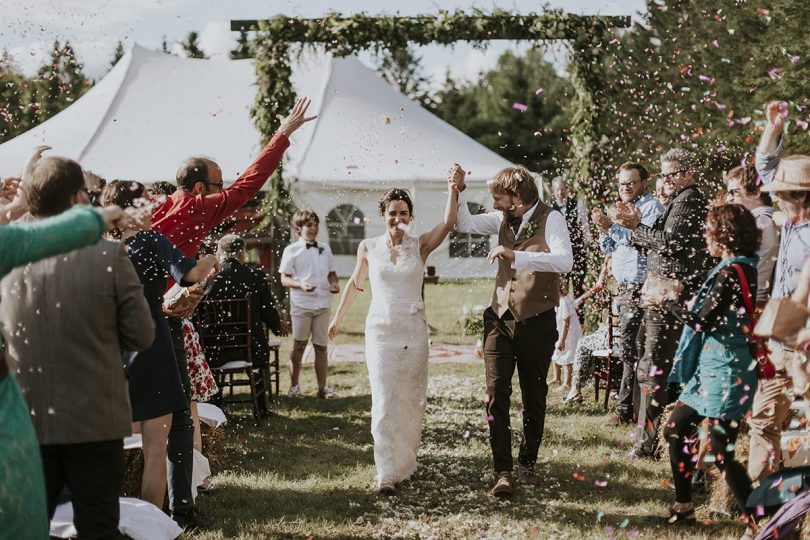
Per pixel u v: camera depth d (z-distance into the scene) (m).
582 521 4.12
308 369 9.29
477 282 19.39
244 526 4.09
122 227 3.51
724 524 4.02
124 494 4.02
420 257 4.80
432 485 4.77
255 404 6.52
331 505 4.46
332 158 14.05
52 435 2.74
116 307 2.87
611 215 4.85
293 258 7.52
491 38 10.32
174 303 3.89
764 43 16.88
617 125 10.98
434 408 6.89
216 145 13.50
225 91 14.58
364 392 7.84
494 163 15.04
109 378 2.85
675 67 16.28
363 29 10.44
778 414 3.87
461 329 12.19
